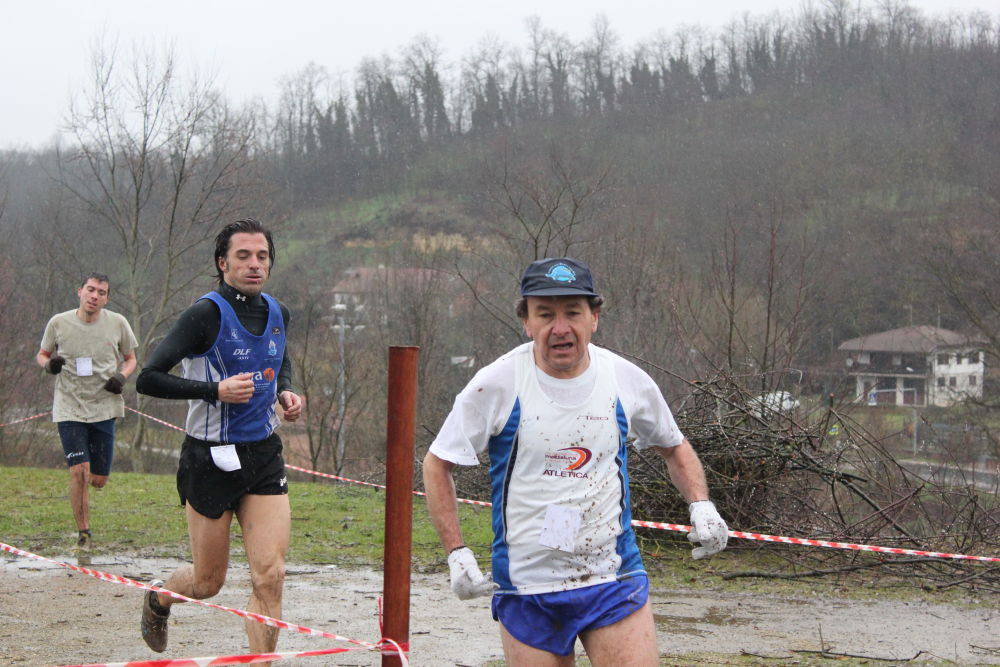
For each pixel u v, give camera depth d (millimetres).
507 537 2998
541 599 2951
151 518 8789
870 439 8734
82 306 7234
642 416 3148
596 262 16656
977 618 6090
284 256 33875
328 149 45969
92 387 7336
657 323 14758
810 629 5723
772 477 7945
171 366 3932
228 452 3973
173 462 23109
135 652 4766
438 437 3062
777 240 14281
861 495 7801
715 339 12398
